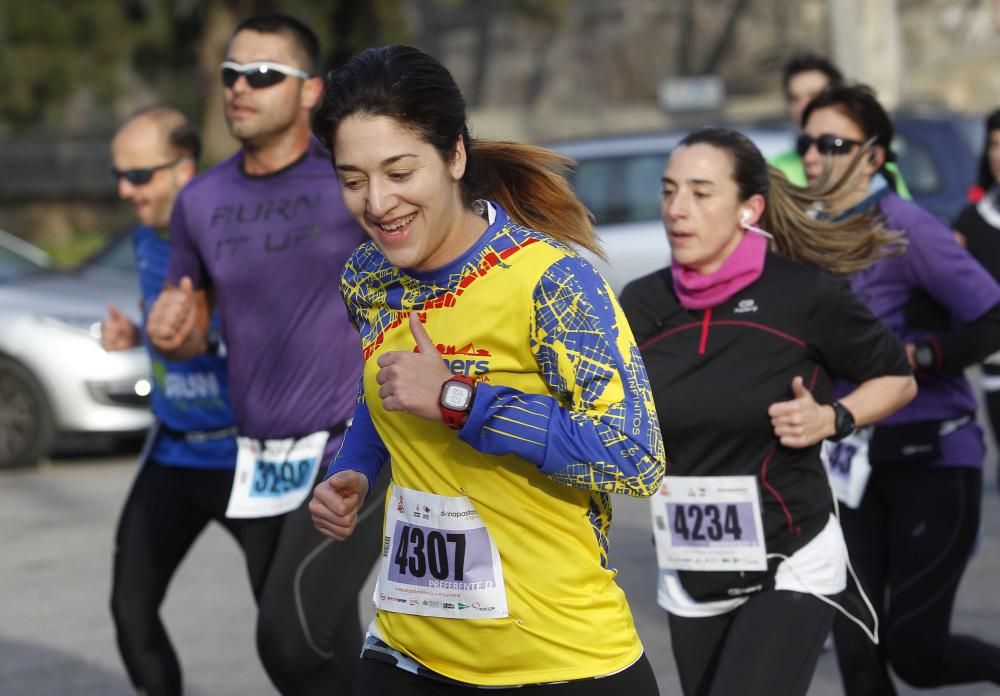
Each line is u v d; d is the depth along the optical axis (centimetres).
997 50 8238
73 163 7125
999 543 1978
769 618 960
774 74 8731
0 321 2667
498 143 810
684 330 1002
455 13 8750
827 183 1177
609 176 3092
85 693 1486
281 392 1154
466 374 731
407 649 774
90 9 5609
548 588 745
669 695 1408
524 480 739
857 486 1184
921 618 1175
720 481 988
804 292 988
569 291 716
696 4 8819
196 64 6166
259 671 1531
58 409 2650
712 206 992
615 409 714
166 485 1255
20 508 2405
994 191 1714
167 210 1376
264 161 1184
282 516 1166
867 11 5053
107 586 1911
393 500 777
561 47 8769
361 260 780
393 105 696
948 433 1207
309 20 5903
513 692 754
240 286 1161
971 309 1188
